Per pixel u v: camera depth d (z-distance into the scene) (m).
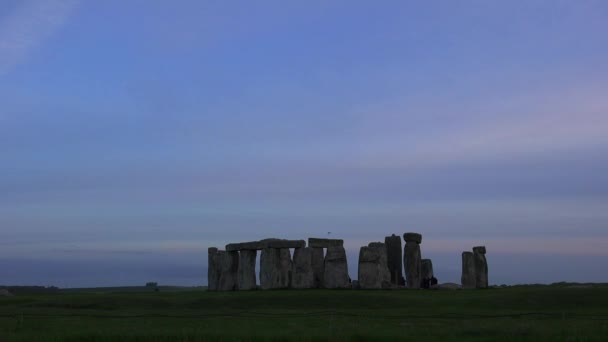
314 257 68.00
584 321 36.50
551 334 29.92
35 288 104.00
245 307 50.06
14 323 36.81
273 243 65.69
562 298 48.81
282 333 30.59
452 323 36.19
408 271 66.75
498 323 35.50
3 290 68.00
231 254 70.38
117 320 39.28
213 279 73.00
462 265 67.38
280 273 65.50
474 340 29.19
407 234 67.50
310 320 38.94
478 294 53.75
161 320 39.28
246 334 30.11
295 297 52.59
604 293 49.72
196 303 51.53
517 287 62.03
